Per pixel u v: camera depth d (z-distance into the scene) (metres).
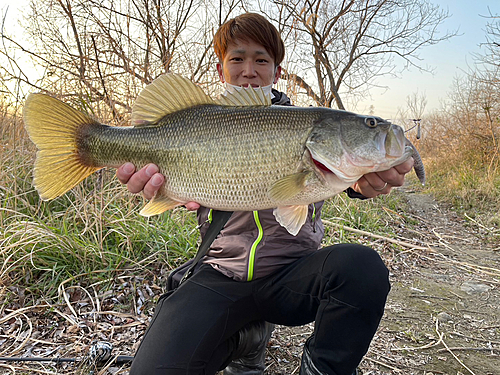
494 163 2.73
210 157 0.55
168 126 0.57
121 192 1.21
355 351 0.47
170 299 0.54
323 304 0.49
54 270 0.91
